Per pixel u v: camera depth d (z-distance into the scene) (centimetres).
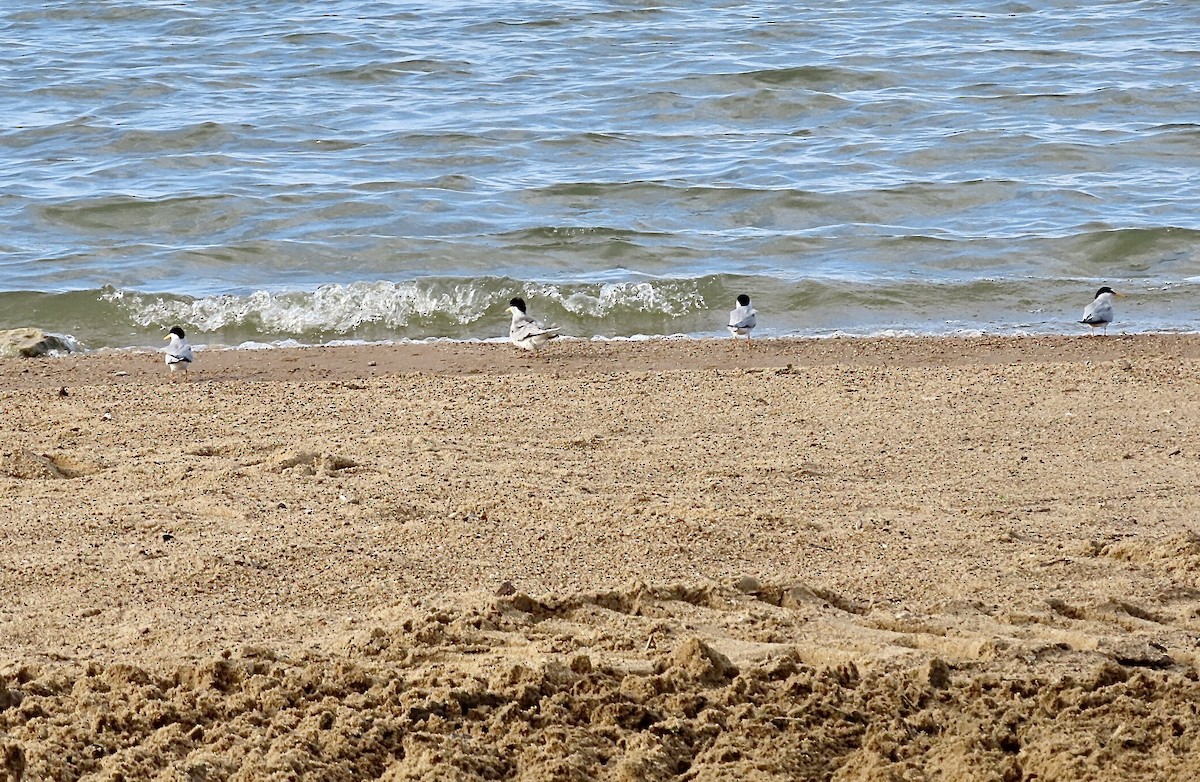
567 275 2494
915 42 4781
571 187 3030
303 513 1140
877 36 4897
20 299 2302
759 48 4697
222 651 826
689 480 1260
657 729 755
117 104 3978
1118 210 2848
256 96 4075
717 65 4403
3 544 1059
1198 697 795
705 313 2295
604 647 853
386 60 4519
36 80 4250
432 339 2205
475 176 3203
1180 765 731
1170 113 3747
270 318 2262
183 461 1319
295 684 779
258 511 1144
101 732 725
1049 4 5419
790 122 3778
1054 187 2997
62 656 825
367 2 5616
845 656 841
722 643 865
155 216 2861
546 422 1501
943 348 1994
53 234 2766
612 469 1302
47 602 938
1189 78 4112
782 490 1230
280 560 1022
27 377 1859
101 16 5341
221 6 5534
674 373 1734
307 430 1462
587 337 2205
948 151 3359
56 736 712
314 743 723
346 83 4256
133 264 2545
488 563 1019
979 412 1535
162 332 2214
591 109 3894
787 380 1692
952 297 2347
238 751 717
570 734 746
